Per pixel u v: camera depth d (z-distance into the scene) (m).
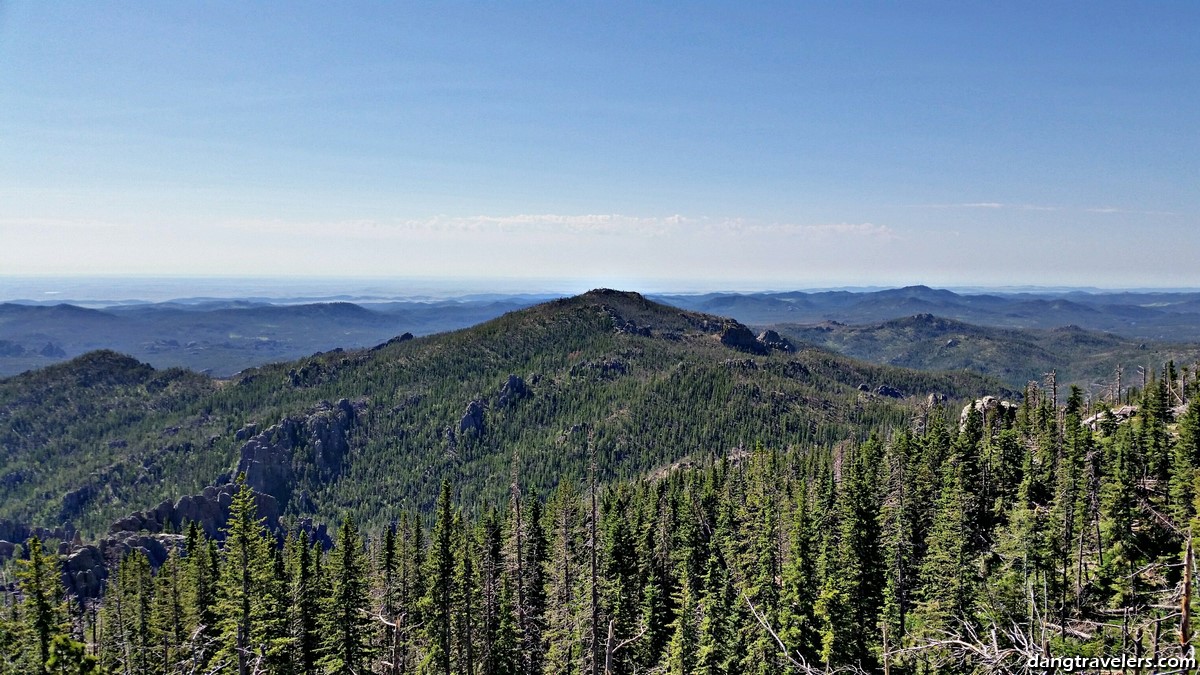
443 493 74.81
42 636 38.97
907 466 83.56
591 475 70.25
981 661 21.33
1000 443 84.50
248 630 56.06
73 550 131.38
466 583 73.19
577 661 69.56
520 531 84.62
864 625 63.06
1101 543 61.38
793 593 62.69
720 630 65.38
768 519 74.06
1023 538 60.81
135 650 73.88
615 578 76.56
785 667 59.41
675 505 91.75
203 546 79.06
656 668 69.75
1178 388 109.44
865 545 66.50
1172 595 22.53
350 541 69.19
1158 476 71.75
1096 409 108.88
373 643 70.31
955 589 58.00
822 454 143.12
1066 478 66.62
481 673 72.62
